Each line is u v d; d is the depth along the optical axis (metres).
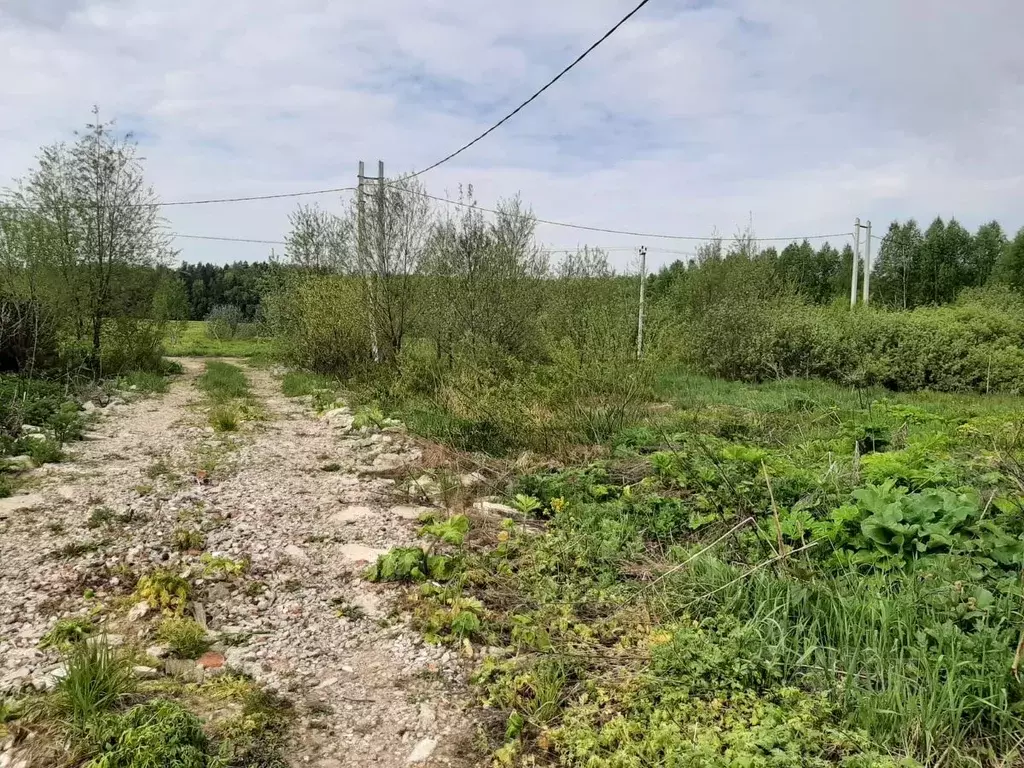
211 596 3.80
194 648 3.23
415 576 4.07
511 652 3.31
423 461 6.98
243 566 4.13
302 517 5.19
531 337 12.95
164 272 15.41
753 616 3.36
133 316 14.60
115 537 4.55
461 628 3.42
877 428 7.05
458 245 12.23
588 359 10.25
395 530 4.95
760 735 2.46
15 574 3.89
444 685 3.04
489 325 12.31
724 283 20.72
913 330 14.41
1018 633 2.92
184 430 8.47
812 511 4.61
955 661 2.72
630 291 19.28
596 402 8.91
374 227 13.38
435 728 2.74
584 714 2.75
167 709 2.48
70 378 11.65
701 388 13.23
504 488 6.12
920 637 2.88
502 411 8.00
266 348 22.52
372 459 7.15
